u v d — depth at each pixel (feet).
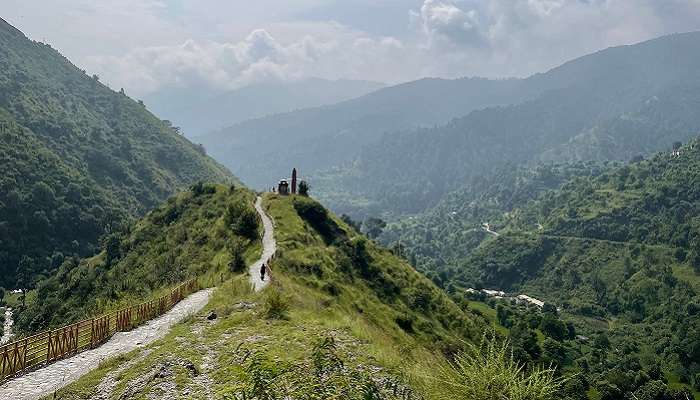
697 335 387.14
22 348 68.95
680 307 475.31
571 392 247.29
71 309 217.56
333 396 34.06
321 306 113.19
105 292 206.90
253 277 145.48
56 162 599.16
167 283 172.24
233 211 237.04
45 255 483.51
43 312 240.32
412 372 57.52
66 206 532.73
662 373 360.69
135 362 66.18
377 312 173.58
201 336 76.18
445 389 44.27
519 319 418.72
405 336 158.30
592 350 387.14
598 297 575.79
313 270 179.63
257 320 85.10
